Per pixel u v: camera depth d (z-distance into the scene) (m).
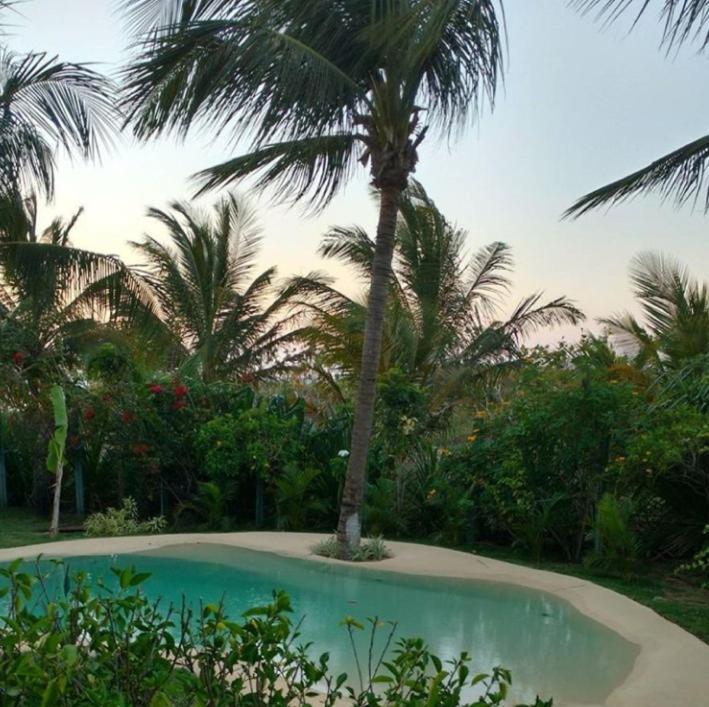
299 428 12.74
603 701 4.87
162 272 20.52
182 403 12.32
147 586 7.98
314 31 8.61
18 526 11.98
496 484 10.63
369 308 9.41
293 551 9.55
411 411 11.84
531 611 7.29
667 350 16.12
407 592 7.96
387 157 9.11
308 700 4.46
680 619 7.00
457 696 2.31
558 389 10.03
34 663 2.18
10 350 12.66
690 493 9.45
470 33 8.11
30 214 15.82
